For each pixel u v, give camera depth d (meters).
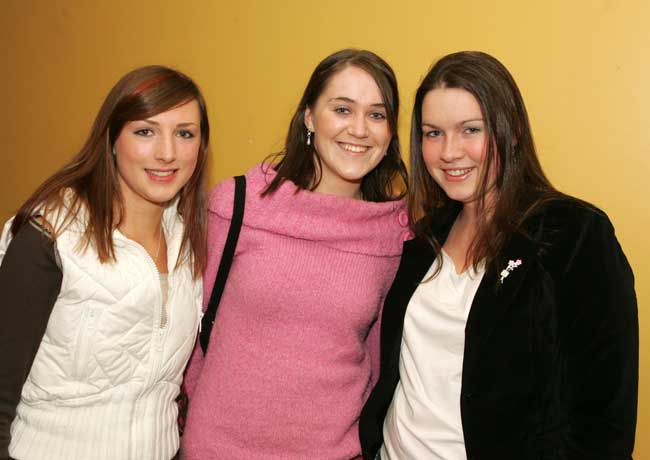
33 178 2.75
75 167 1.26
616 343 1.10
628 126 1.63
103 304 1.20
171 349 1.32
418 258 1.46
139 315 1.25
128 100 1.22
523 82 1.73
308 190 1.57
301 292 1.43
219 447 1.41
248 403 1.41
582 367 1.13
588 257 1.14
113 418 1.23
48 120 2.67
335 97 1.48
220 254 1.50
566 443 1.15
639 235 1.66
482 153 1.26
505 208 1.25
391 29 1.89
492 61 1.28
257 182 1.55
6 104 2.78
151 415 1.29
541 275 1.19
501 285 1.22
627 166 1.65
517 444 1.18
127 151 1.24
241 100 2.18
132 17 2.37
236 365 1.43
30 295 1.14
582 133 1.68
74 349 1.19
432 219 1.48
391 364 1.41
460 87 1.25
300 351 1.43
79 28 2.51
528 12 1.70
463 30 1.79
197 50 2.24
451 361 1.28
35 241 1.16
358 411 1.47
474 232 1.37
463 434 1.23
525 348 1.18
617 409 1.09
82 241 1.19
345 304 1.44
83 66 2.53
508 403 1.19
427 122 1.31
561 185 1.73
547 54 1.69
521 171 1.27
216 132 2.24
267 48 2.11
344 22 1.96
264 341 1.44
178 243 1.39
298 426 1.41
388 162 1.68
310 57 2.03
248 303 1.44
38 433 1.20
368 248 1.50
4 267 1.16
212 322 1.53
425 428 1.28
